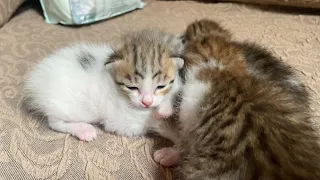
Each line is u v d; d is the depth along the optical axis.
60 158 0.15
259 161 0.12
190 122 0.15
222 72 0.15
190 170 0.14
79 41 0.21
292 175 0.11
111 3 0.24
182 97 0.16
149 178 0.14
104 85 0.17
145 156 0.15
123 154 0.15
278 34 0.23
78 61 0.18
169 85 0.16
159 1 0.27
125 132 0.17
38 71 0.18
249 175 0.12
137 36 0.18
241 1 0.27
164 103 0.16
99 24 0.24
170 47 0.17
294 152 0.12
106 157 0.15
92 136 0.16
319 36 0.22
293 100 0.15
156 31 0.19
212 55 0.16
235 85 0.15
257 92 0.14
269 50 0.20
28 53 0.20
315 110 0.16
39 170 0.14
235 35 0.22
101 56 0.18
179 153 0.15
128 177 0.14
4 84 0.18
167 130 0.16
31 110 0.17
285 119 0.13
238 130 0.13
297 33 0.23
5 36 0.21
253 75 0.16
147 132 0.17
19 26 0.22
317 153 0.12
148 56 0.16
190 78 0.16
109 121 0.17
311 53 0.21
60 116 0.17
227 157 0.13
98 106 0.17
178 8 0.26
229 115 0.14
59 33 0.22
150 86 0.16
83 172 0.14
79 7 0.23
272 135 0.13
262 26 0.24
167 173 0.15
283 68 0.17
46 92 0.17
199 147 0.14
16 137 0.15
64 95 0.17
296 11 0.26
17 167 0.14
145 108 0.16
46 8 0.23
